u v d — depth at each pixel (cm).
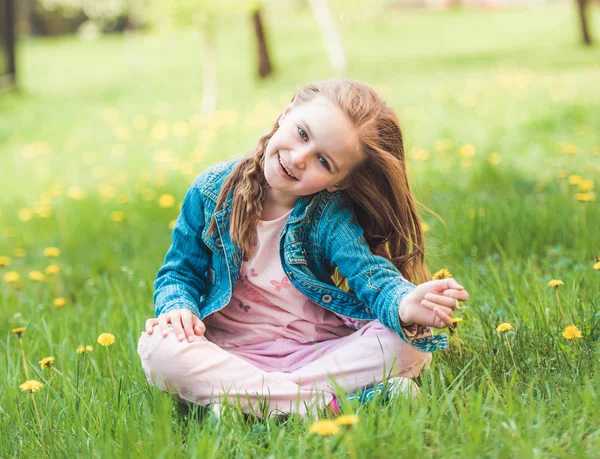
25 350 284
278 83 1561
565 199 434
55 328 306
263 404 218
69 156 929
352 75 1579
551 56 1700
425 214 443
